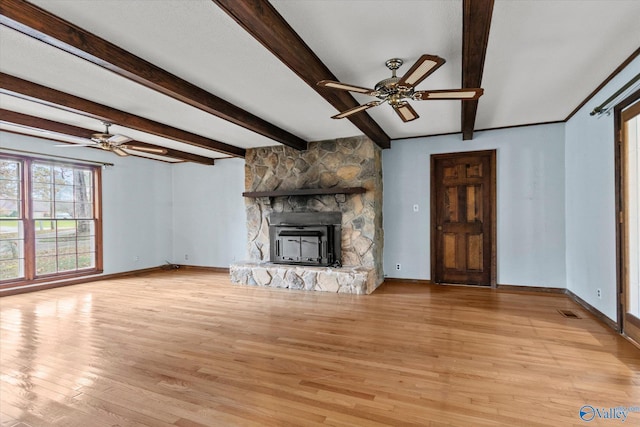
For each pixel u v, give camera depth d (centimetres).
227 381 234
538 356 268
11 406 205
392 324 348
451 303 426
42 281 533
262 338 314
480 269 518
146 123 419
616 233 317
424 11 205
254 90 330
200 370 251
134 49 247
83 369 254
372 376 239
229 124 447
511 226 496
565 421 185
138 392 221
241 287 537
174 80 293
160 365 260
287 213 568
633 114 286
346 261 529
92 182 616
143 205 700
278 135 467
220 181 708
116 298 472
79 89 318
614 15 215
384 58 265
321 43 242
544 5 204
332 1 194
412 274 553
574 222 434
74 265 585
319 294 483
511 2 201
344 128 475
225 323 358
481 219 516
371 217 515
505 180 498
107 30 221
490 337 309
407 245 555
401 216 558
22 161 514
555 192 471
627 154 302
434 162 539
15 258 509
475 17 188
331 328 339
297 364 259
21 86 291
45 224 545
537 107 405
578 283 422
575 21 221
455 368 249
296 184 567
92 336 322
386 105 381
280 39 211
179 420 191
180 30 222
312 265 534
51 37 202
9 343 305
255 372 247
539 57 273
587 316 368
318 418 192
